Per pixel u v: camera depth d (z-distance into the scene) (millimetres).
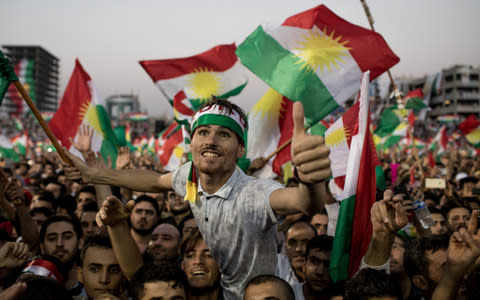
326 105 3602
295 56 3729
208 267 2664
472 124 12625
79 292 3283
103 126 5672
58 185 7312
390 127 11859
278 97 5059
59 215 3592
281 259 3471
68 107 5637
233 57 5516
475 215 2500
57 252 3373
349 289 2113
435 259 2703
